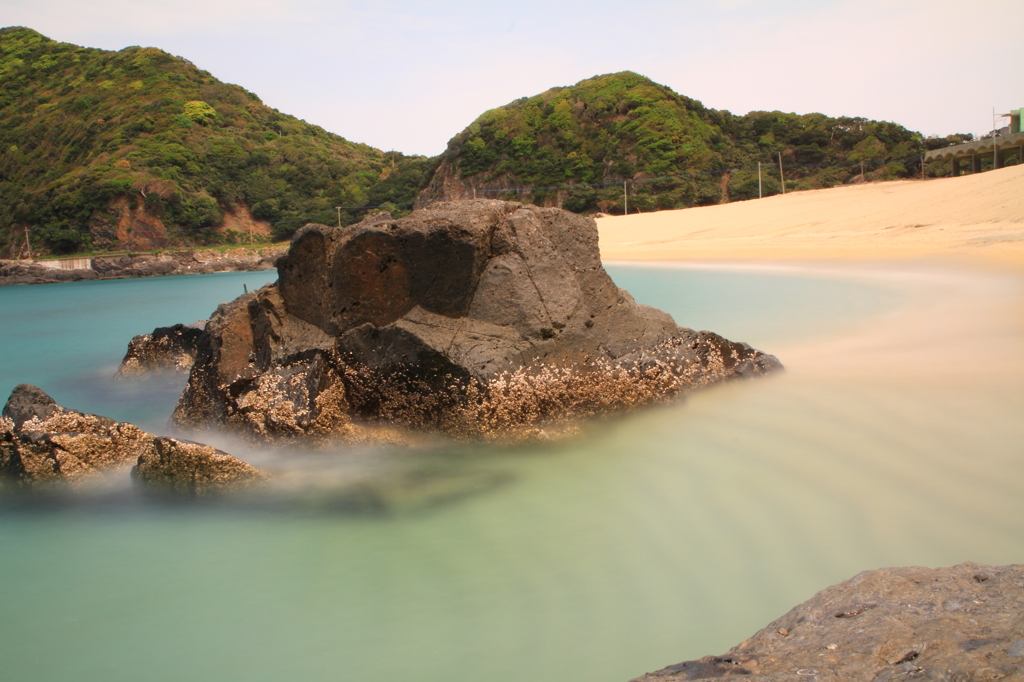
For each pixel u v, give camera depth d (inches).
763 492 215.2
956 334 401.7
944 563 162.9
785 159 3469.5
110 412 378.0
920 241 925.2
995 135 2388.0
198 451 236.5
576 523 206.1
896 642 100.5
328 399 279.3
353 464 263.1
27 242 2994.6
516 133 3681.1
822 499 205.2
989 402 270.1
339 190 3777.1
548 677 135.6
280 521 221.1
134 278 2775.6
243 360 321.1
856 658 98.7
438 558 191.0
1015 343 361.7
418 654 146.9
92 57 4650.6
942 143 3378.4
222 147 3730.3
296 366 290.4
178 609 171.5
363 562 191.0
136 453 267.9
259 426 275.9
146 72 4328.3
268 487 241.9
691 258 1137.4
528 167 3540.8
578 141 3582.7
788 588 161.3
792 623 119.0
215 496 236.4
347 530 212.1
